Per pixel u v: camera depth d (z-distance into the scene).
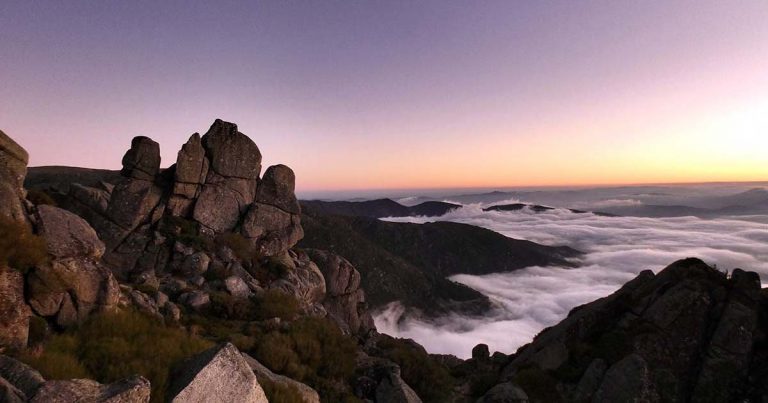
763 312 16.53
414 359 18.48
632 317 18.09
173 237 27.89
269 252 32.88
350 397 14.18
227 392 8.62
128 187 28.61
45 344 10.59
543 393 16.03
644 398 14.68
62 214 14.11
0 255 10.54
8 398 6.16
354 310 36.59
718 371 15.22
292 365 14.65
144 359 10.74
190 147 31.64
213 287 24.61
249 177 34.75
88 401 6.56
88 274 13.24
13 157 13.77
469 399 17.19
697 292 17.47
